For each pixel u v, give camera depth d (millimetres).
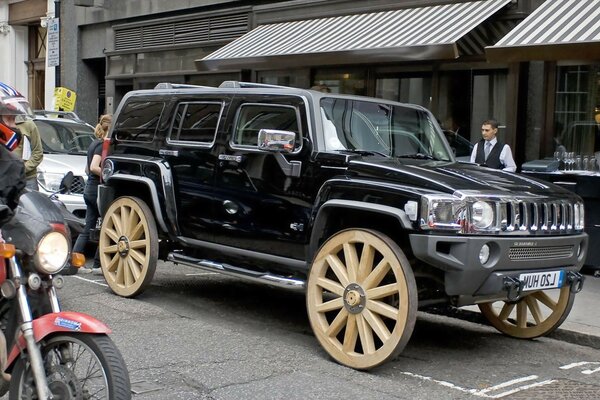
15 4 23812
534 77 10992
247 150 6883
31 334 3900
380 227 6145
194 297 8188
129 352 5941
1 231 4078
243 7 15539
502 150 9703
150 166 7691
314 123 6469
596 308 7965
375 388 5375
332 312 6434
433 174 5906
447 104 11883
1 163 4562
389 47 10914
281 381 5406
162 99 8031
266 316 7480
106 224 8102
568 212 6340
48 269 4000
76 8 21125
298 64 12406
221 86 7469
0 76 24547
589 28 9047
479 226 5582
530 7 10750
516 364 6246
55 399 3934
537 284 5965
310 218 6312
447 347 6719
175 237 7602
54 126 11992
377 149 6812
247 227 6859
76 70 21281
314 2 13867
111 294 8023
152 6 18266
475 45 11016
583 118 10617
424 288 6207
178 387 5172
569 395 5438
